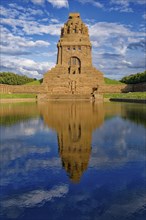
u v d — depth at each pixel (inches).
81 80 5684.1
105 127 1083.9
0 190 433.7
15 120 1343.5
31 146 740.7
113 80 6259.8
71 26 6294.3
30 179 479.8
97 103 3353.8
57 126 1122.0
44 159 607.8
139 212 361.1
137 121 1269.7
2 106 2669.8
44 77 5802.2
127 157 617.9
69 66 6210.6
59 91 5575.8
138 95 4045.3
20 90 5477.4
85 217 348.5
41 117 1480.1
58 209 371.6
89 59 6117.1
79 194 414.9
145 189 428.5
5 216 355.6
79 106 2615.7
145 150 684.1
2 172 518.9
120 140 814.5
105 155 637.3
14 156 636.1
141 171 514.6
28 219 347.9
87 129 1037.2
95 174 499.8
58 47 6235.2
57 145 751.7
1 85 5172.2
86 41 6181.1
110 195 409.1
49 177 487.8
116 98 4143.7
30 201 394.6
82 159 605.3
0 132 977.5
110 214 356.8
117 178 478.0
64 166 551.2
